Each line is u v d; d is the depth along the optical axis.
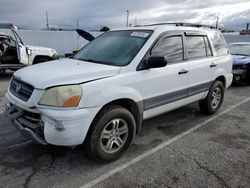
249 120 5.09
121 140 3.33
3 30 13.81
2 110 5.20
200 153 3.59
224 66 5.30
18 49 8.53
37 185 2.74
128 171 3.07
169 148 3.73
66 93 2.72
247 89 8.29
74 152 3.47
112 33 4.39
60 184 2.78
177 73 4.00
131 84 3.28
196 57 4.56
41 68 3.32
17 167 3.08
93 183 2.82
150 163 3.28
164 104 3.93
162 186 2.79
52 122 2.69
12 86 3.36
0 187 2.68
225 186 2.82
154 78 3.60
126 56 3.54
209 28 5.24
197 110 5.62
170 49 3.98
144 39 3.72
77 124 2.75
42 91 2.74
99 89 2.93
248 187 2.81
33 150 3.51
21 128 2.95
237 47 10.01
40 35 19.33
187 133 4.33
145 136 4.15
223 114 5.45
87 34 5.65
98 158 3.13
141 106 3.50
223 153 3.61
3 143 3.70
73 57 4.16
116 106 3.18
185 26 4.57
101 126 3.00
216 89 5.24
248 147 3.83
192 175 3.02
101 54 3.83
